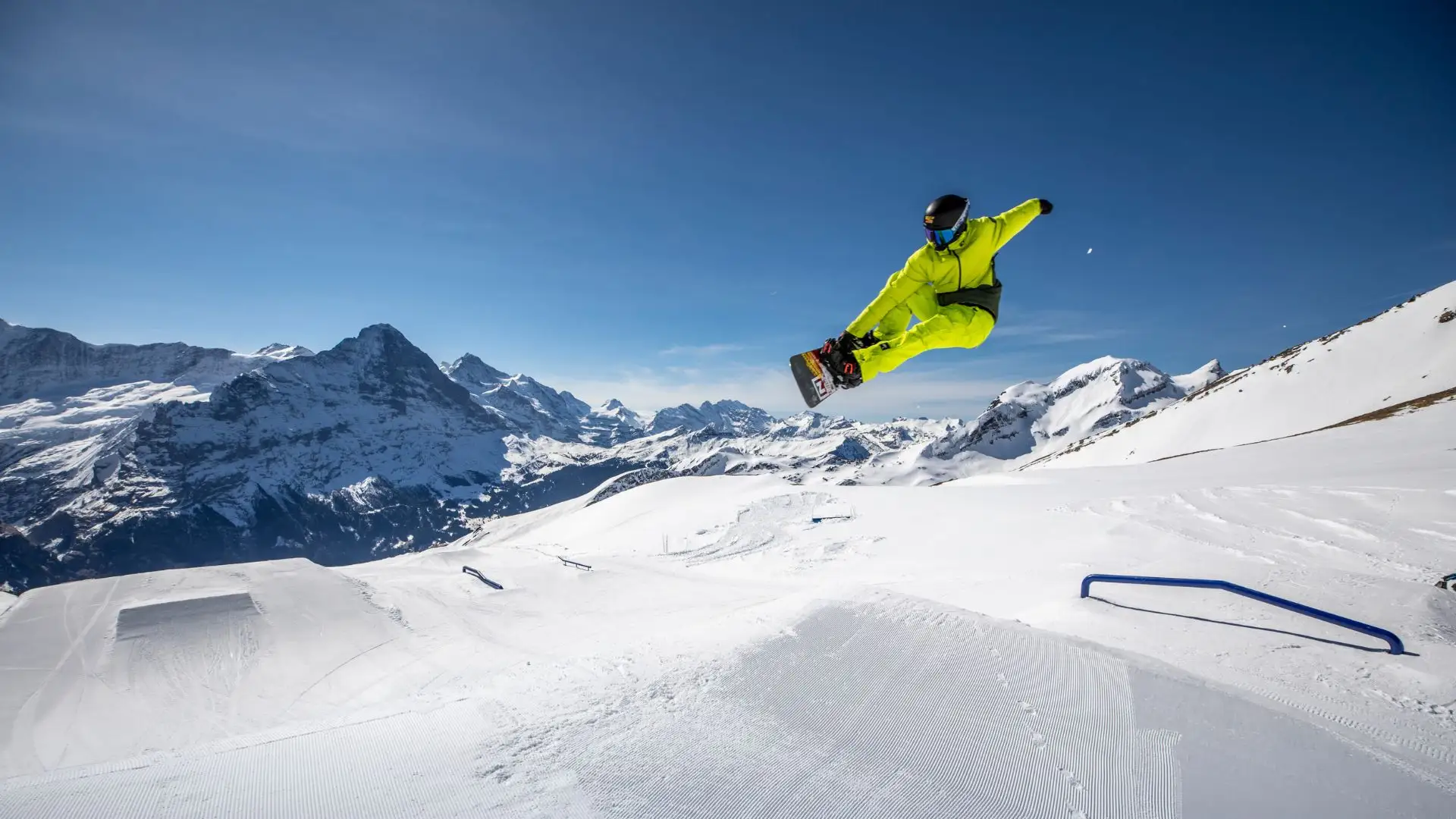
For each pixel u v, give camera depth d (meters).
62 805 2.75
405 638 15.96
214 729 11.52
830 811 2.77
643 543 30.02
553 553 28.52
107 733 11.32
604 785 2.94
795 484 38.38
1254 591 8.77
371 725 3.58
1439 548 11.68
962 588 13.54
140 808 2.75
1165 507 18.34
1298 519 14.78
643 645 4.89
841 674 4.11
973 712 3.60
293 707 12.39
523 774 3.03
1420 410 37.38
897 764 3.13
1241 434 74.81
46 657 13.52
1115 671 4.02
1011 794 2.91
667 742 3.32
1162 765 3.13
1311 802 2.87
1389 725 5.53
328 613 16.64
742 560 24.62
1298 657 7.12
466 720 3.65
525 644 15.43
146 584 17.16
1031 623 9.34
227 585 17.38
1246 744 3.30
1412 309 72.94
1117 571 12.55
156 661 13.76
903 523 25.81
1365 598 8.90
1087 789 2.94
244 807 2.76
